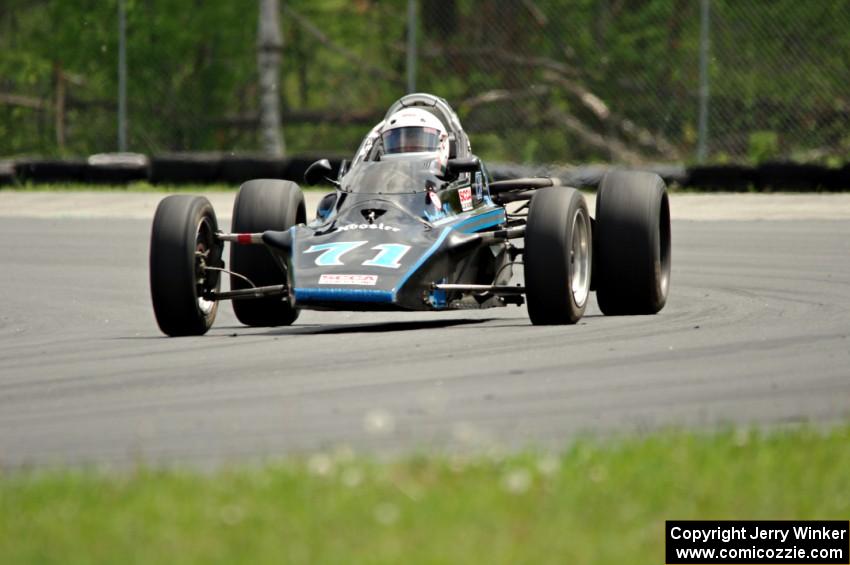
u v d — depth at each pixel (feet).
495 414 76.18
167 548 50.42
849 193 235.81
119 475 61.46
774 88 305.73
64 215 230.27
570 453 63.00
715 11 311.68
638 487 58.23
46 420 78.02
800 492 58.54
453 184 114.42
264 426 74.43
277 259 113.50
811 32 304.50
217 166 265.34
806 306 122.31
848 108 301.63
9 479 61.87
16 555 50.21
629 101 327.67
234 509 54.34
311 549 49.96
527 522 53.36
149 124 352.49
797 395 80.94
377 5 360.89
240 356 98.07
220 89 356.38
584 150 330.95
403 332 109.81
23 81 366.43
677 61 322.14
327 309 100.32
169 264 108.17
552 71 338.75
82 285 152.46
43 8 387.14
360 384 85.51
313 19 364.17
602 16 333.83
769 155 300.20
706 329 107.86
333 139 358.64
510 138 334.65
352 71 363.15
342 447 67.72
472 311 130.31
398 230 106.22
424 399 80.48
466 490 57.41
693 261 161.89
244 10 355.36
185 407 80.28
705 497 57.52
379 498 56.29
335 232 106.83
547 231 108.27
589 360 92.94
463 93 345.92
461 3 350.02
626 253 116.06
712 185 241.35
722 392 82.07
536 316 109.81
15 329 121.49
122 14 280.51
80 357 101.04
